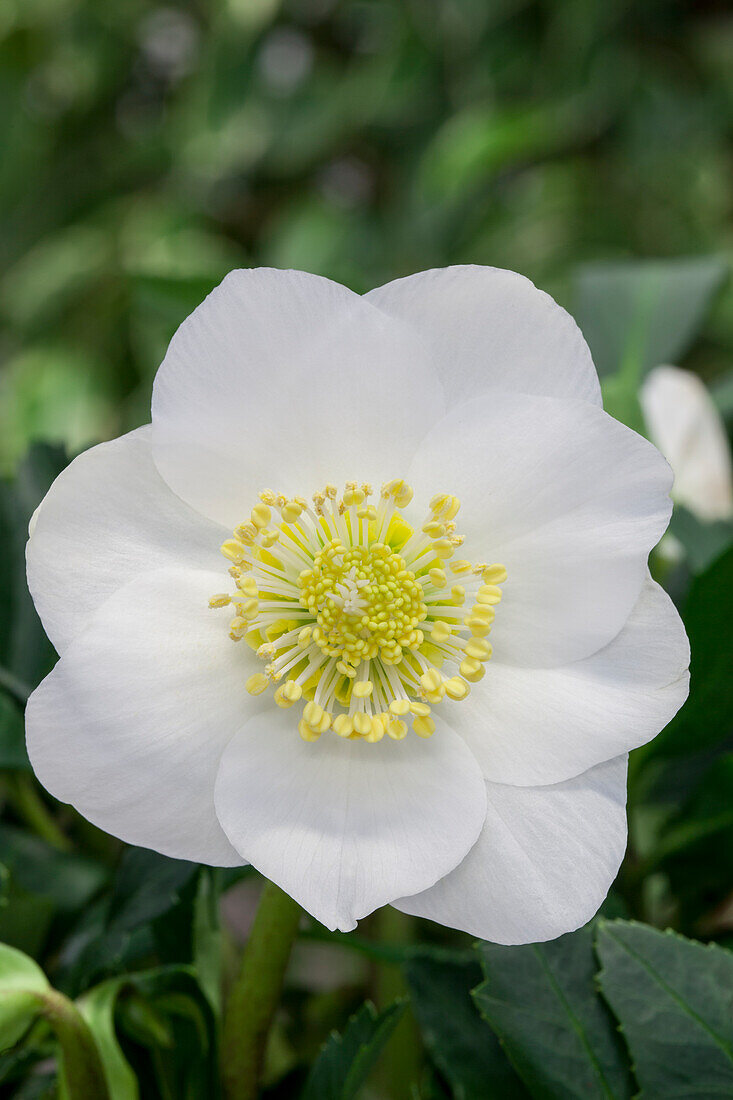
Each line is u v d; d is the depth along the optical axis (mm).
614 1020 275
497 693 272
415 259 986
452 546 271
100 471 268
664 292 395
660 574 334
